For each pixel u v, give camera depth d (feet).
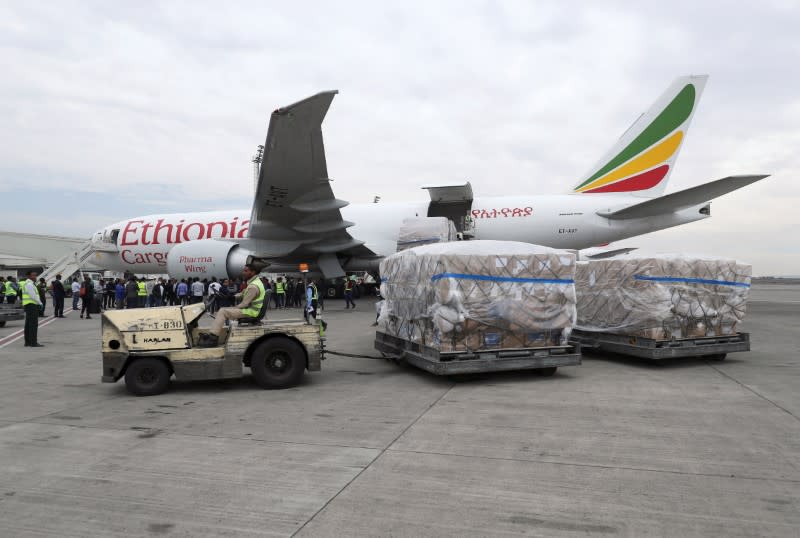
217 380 26.84
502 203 75.15
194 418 19.25
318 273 83.56
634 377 26.81
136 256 83.97
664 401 21.35
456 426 17.76
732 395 22.39
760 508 11.12
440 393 23.29
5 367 31.50
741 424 17.76
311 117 48.80
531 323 26.17
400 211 79.36
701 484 12.46
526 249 26.89
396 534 10.08
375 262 82.07
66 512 11.22
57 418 19.38
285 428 17.74
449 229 68.23
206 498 11.87
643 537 9.88
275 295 83.10
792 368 29.19
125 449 15.53
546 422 18.20
